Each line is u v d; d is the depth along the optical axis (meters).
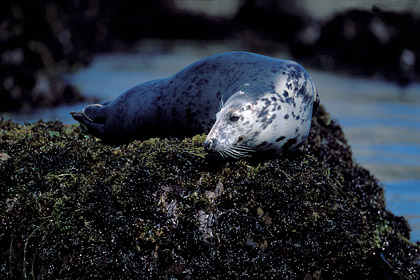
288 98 14.71
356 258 13.82
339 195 14.87
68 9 75.38
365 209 16.38
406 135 35.72
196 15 110.62
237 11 113.56
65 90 44.22
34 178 13.43
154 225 12.85
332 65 72.38
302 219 13.37
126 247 12.66
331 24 75.38
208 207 13.21
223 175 13.64
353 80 64.00
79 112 18.02
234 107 14.26
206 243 12.94
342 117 41.00
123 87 50.09
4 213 12.81
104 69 63.31
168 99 16.20
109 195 13.03
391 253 16.00
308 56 75.94
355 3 75.69
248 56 15.95
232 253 12.95
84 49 71.75
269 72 15.18
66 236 12.73
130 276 12.57
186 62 73.00
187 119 16.09
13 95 39.72
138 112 16.77
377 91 55.62
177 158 13.74
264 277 12.93
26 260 12.69
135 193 13.05
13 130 16.64
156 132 16.83
